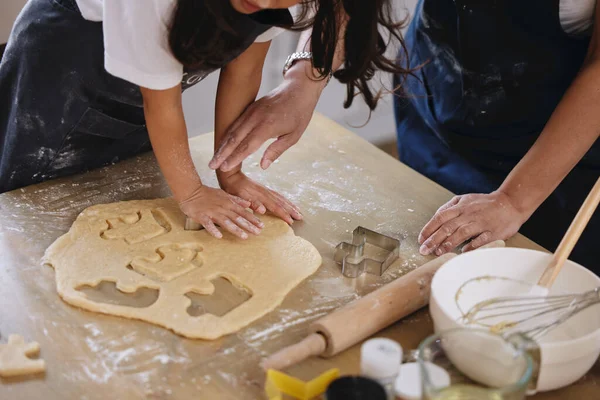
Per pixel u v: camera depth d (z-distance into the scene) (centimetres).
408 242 130
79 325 105
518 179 134
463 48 157
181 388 95
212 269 118
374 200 142
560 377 94
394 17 162
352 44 120
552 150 132
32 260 117
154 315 107
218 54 115
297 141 146
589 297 102
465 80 162
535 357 91
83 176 143
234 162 133
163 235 126
